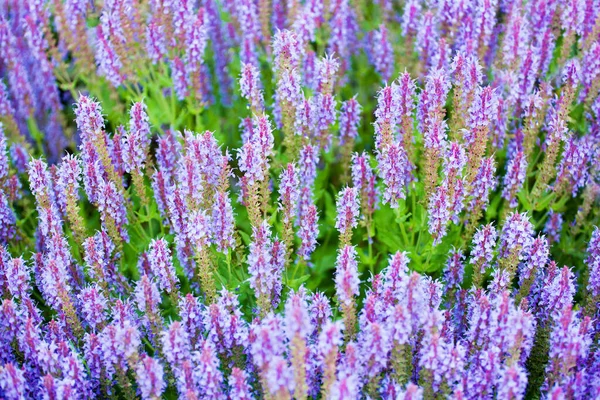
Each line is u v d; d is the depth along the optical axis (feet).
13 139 4.13
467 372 3.24
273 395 3.16
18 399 3.23
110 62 3.97
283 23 4.30
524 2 4.18
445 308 3.67
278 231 3.76
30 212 3.92
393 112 3.59
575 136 3.82
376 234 3.96
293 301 3.12
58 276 3.39
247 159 3.49
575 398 3.26
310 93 4.10
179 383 3.25
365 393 3.28
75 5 4.06
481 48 4.00
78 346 3.47
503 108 3.81
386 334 3.17
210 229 3.49
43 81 4.17
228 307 3.36
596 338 3.48
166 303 3.75
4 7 4.28
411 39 4.17
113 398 3.42
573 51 4.24
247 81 3.79
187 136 3.61
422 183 3.87
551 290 3.40
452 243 3.81
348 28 4.30
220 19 4.38
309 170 3.79
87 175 3.65
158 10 4.00
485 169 3.63
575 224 3.92
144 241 3.84
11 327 3.38
